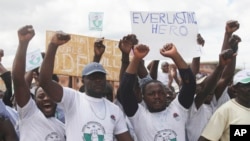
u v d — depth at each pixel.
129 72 3.90
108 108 3.82
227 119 3.95
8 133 3.85
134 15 4.62
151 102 4.00
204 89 4.26
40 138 3.83
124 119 3.96
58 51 6.01
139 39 4.59
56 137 3.88
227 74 4.74
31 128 3.85
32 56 4.78
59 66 6.01
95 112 3.72
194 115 4.41
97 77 3.78
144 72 4.76
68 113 3.74
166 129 3.90
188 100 4.07
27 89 3.82
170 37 4.66
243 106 3.97
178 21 4.71
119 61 6.41
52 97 3.70
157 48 4.61
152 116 3.98
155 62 5.18
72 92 3.79
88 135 3.60
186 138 4.48
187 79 4.02
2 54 5.16
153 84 4.04
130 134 4.12
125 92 3.93
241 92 3.94
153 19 4.65
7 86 5.10
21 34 3.65
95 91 3.78
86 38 6.29
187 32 4.71
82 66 6.22
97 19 5.14
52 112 4.04
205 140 3.99
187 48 4.70
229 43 4.68
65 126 3.82
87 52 6.28
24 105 3.80
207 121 4.52
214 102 4.85
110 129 3.70
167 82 8.22
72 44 6.14
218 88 4.80
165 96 4.07
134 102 3.97
